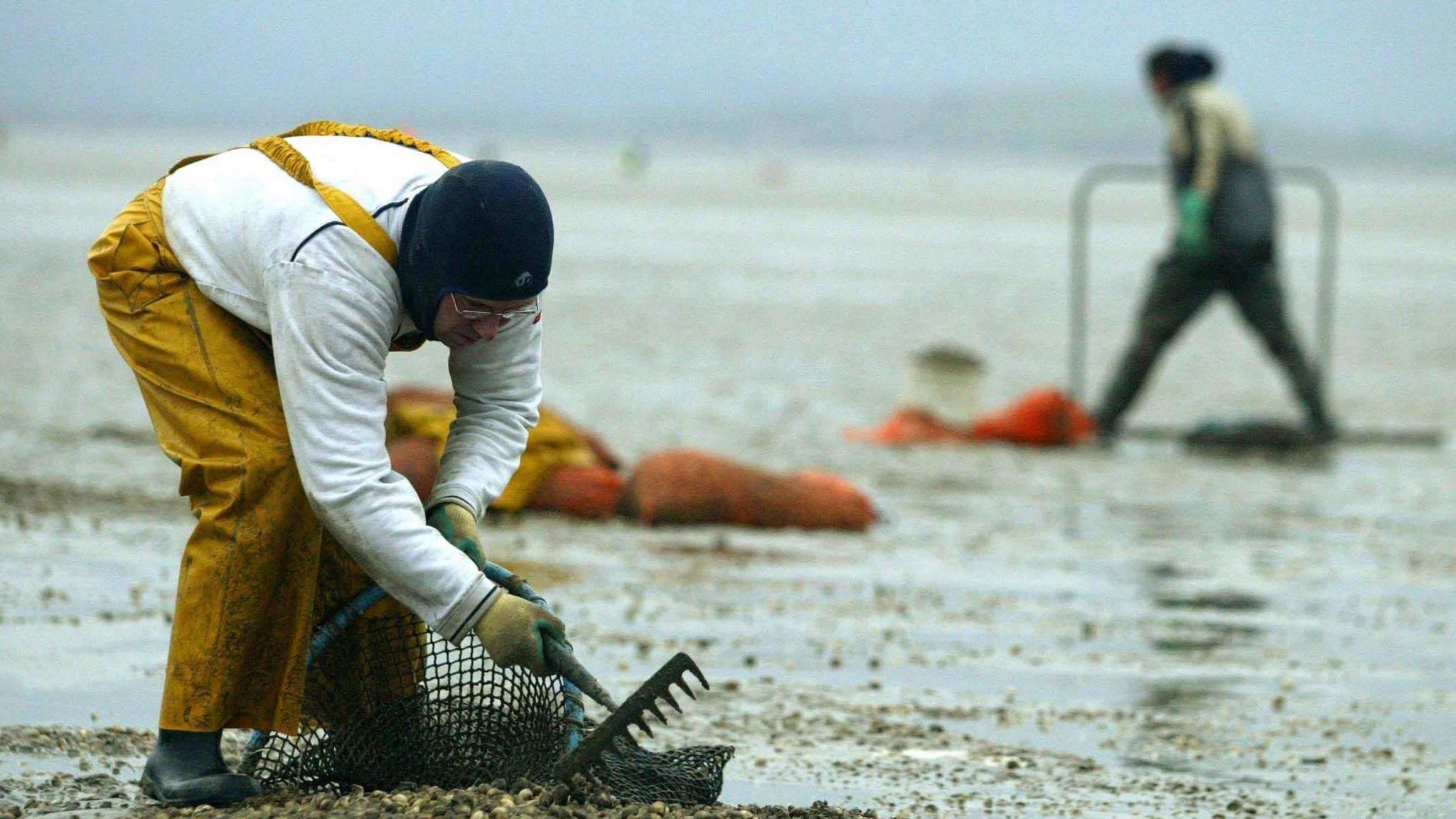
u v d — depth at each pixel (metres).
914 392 54.72
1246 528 40.06
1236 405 66.62
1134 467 50.03
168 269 16.22
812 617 28.61
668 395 60.41
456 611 15.66
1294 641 28.30
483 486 16.62
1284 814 18.88
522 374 16.91
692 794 16.95
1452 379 75.31
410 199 15.66
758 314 89.75
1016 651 26.92
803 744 20.97
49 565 27.98
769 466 46.72
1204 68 55.53
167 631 24.44
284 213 15.61
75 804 16.73
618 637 26.14
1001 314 95.75
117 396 52.25
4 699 20.72
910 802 18.77
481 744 17.12
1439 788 20.06
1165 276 55.16
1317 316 98.44
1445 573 34.78
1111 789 19.62
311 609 16.16
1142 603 31.12
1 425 44.09
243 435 15.86
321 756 17.03
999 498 43.50
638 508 36.16
